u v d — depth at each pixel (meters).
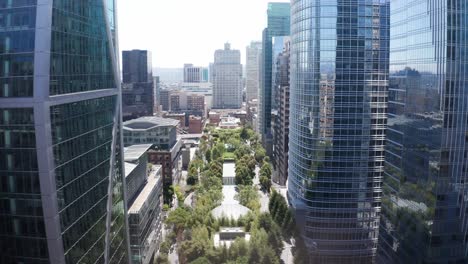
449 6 79.88
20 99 57.69
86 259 73.06
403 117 99.94
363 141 136.12
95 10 78.06
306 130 140.38
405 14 98.56
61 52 62.78
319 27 131.62
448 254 87.94
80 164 70.19
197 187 199.50
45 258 62.41
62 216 63.25
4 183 60.69
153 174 152.38
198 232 134.00
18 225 61.81
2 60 58.84
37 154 58.41
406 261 98.19
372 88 133.50
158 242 145.00
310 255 141.12
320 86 134.00
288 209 144.75
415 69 93.50
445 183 84.88
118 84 90.69
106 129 83.88
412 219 94.81
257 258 121.81
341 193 138.75
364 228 141.38
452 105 82.25
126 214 99.56
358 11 130.00
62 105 63.16
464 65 81.75
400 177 101.88
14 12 58.53
